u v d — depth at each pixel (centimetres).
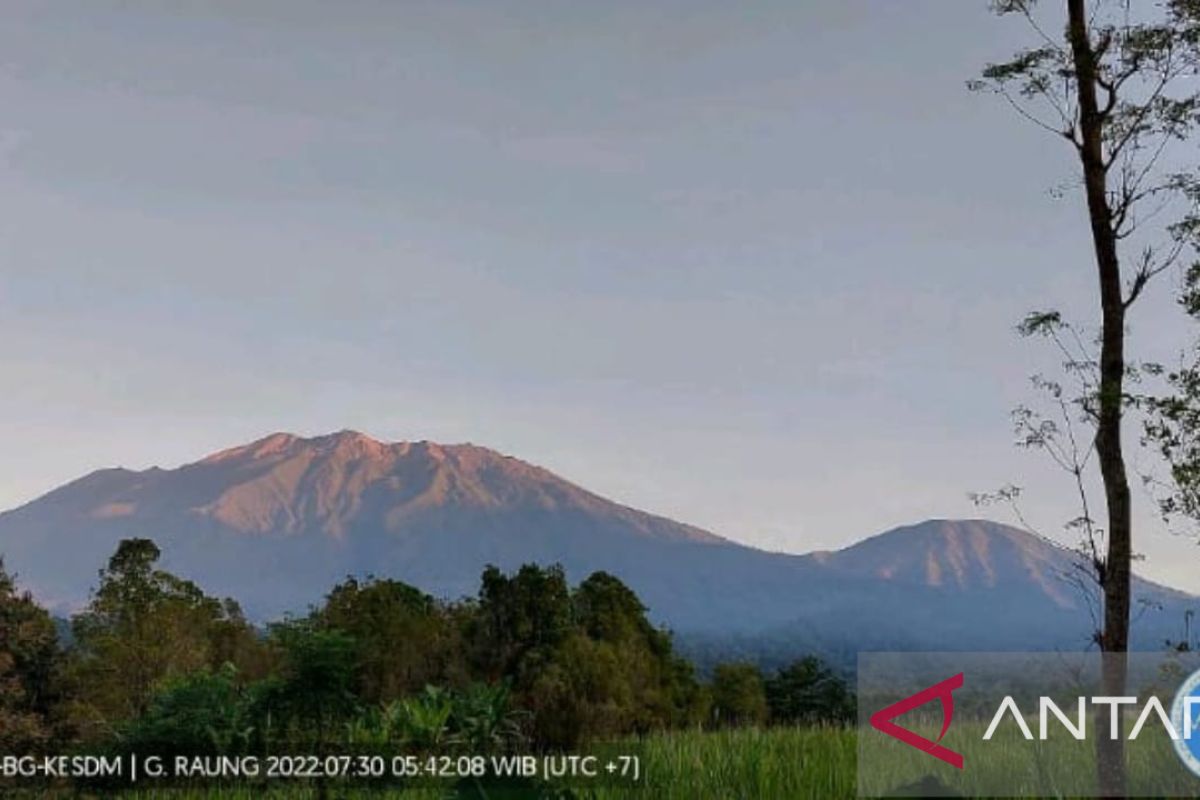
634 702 3978
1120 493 1027
